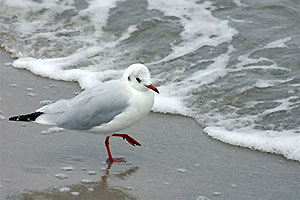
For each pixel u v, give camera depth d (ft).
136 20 57.98
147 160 35.24
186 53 52.26
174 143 37.91
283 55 50.14
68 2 62.54
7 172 32.50
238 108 43.06
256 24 55.62
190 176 33.24
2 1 62.95
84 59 52.13
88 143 37.27
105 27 57.82
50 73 49.26
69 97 44.68
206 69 49.32
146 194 30.83
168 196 30.71
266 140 37.93
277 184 32.58
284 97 43.83
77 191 30.71
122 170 33.65
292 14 56.65
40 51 54.03
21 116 33.53
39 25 59.26
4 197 29.66
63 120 33.27
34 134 37.81
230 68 49.03
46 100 43.57
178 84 47.14
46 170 33.01
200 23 56.65
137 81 32.83
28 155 34.83
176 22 57.21
